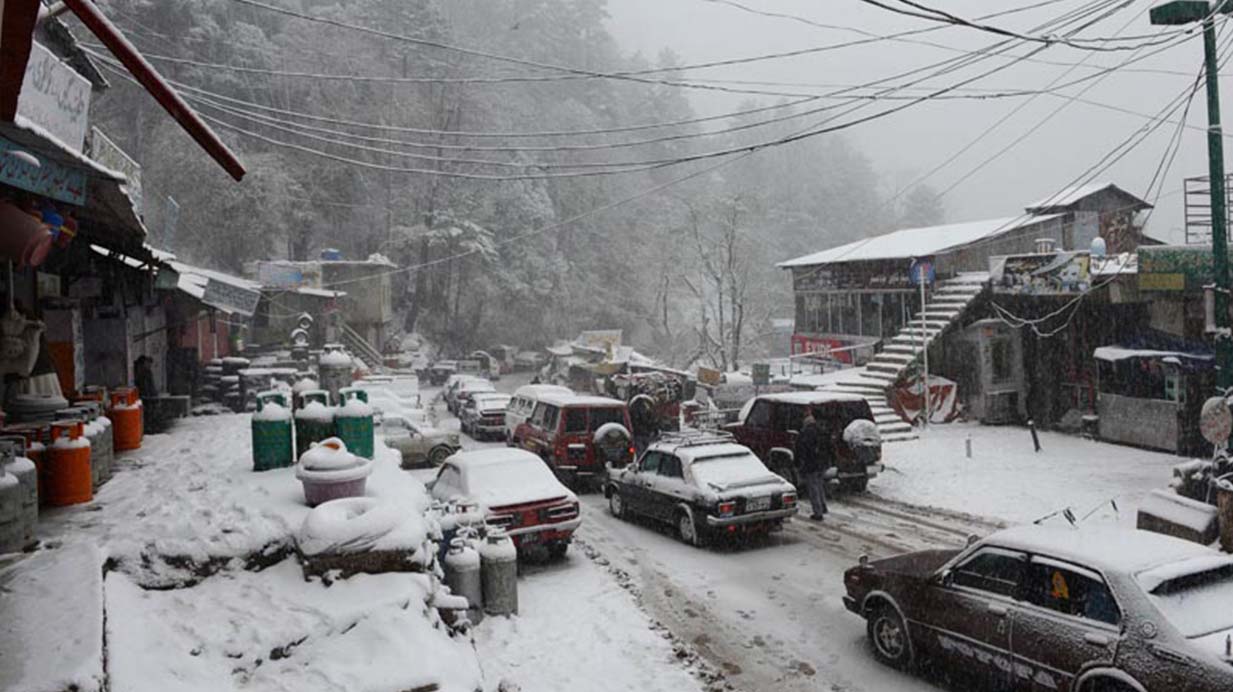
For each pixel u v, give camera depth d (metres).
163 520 6.67
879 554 12.23
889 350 25.95
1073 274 21.55
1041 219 29.00
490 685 7.29
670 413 25.38
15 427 7.36
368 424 8.83
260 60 56.66
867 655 8.57
